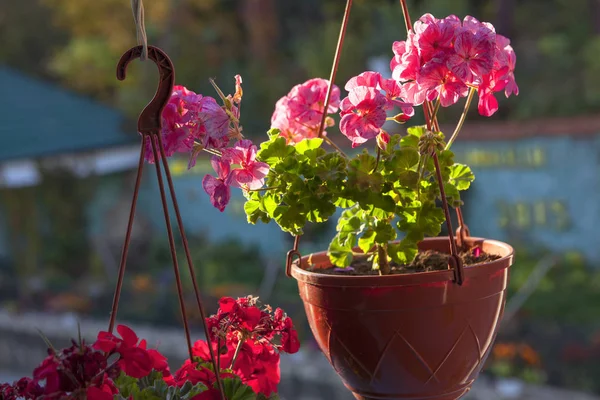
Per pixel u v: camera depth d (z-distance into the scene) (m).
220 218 15.12
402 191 1.34
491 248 1.51
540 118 15.54
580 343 9.22
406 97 1.29
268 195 1.33
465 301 1.23
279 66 18.97
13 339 10.74
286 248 13.73
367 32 18.33
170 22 19.47
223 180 1.30
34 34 22.62
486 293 1.25
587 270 11.95
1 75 17.47
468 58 1.23
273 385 1.33
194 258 14.17
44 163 15.38
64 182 15.77
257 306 1.34
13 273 15.44
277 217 1.31
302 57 18.33
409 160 1.31
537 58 17.36
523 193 12.86
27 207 15.08
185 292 12.58
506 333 9.78
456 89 1.24
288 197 1.31
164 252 15.02
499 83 1.33
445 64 1.23
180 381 1.24
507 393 7.77
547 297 10.86
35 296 13.60
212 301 11.98
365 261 1.60
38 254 15.40
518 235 12.94
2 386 1.17
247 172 1.29
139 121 1.16
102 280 14.86
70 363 1.07
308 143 1.34
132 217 1.18
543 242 12.76
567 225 12.54
